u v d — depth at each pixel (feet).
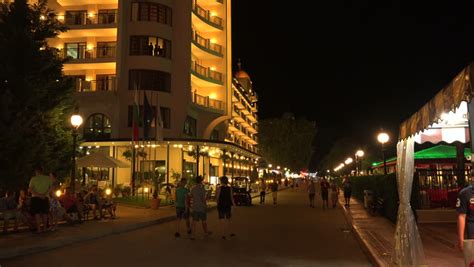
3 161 58.13
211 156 174.70
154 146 132.05
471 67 19.04
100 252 40.27
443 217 53.88
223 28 182.09
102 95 141.18
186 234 53.62
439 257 33.22
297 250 41.14
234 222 68.64
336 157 291.58
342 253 39.52
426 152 73.00
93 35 147.64
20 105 60.44
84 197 65.87
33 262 35.50
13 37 61.00
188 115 156.35
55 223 53.16
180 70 150.71
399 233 31.22
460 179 56.70
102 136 140.97
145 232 55.93
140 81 143.13
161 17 148.77
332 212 88.74
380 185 73.00
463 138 47.34
